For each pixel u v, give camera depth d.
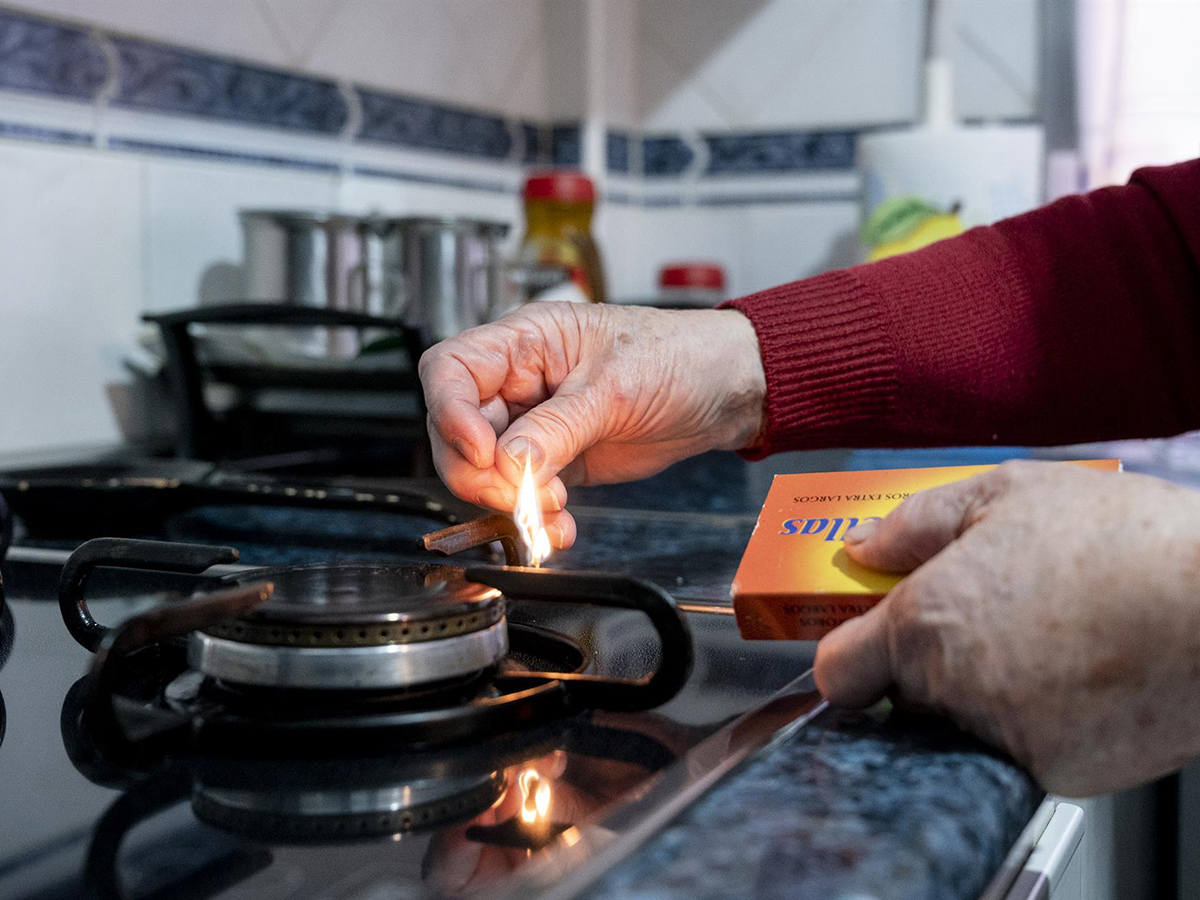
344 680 0.30
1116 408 0.60
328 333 0.82
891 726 0.30
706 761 0.28
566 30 1.39
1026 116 1.32
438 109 1.21
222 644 0.31
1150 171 0.63
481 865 0.23
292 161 1.02
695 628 0.43
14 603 0.47
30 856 0.24
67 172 0.82
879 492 0.40
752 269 1.47
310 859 0.23
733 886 0.20
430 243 0.95
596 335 0.50
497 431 0.49
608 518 0.69
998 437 0.61
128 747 0.28
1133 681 0.27
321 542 0.60
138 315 0.89
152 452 0.84
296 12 1.01
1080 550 0.29
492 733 0.31
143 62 0.87
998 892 0.28
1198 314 0.60
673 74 1.48
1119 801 0.47
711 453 1.04
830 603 0.35
